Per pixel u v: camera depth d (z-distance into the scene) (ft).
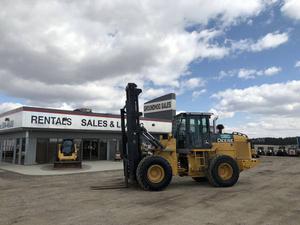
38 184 44.16
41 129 85.05
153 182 35.88
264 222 21.67
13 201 30.48
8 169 70.74
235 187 38.68
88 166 77.66
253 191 35.29
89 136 98.17
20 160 87.04
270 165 77.25
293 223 21.39
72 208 26.71
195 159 40.81
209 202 28.86
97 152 99.81
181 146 41.83
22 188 39.99
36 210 26.07
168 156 39.17
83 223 21.71
